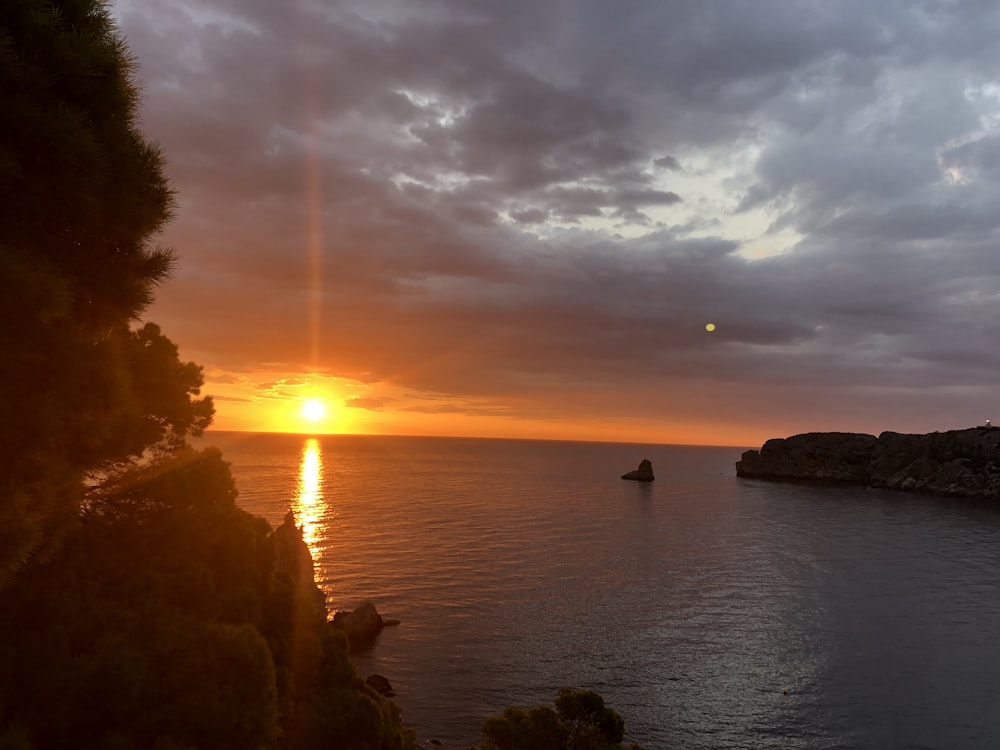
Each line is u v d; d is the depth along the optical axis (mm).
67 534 12156
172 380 14578
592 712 24500
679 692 43719
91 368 8656
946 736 38219
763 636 55938
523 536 108000
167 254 10852
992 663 50219
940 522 134000
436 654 50094
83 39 9047
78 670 9711
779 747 36625
